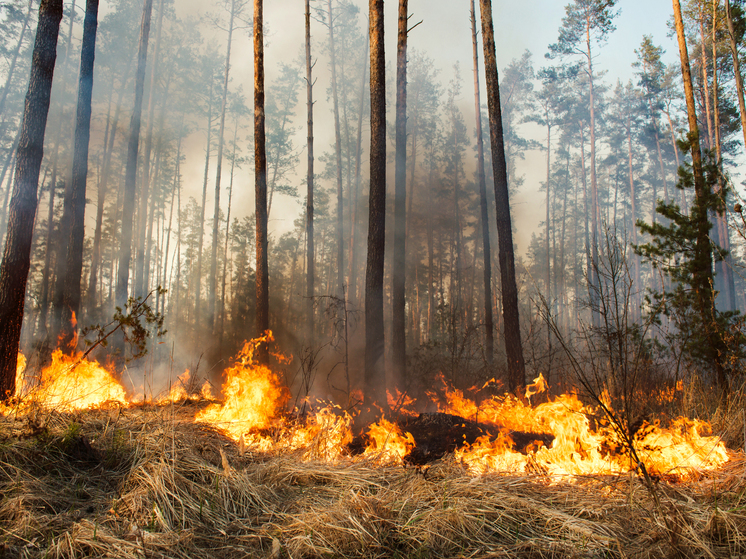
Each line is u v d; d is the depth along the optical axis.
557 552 2.74
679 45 9.20
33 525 2.74
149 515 2.95
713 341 6.85
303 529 2.90
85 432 4.43
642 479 3.36
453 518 3.06
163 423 4.78
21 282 6.47
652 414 5.81
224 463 3.70
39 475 3.44
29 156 6.71
